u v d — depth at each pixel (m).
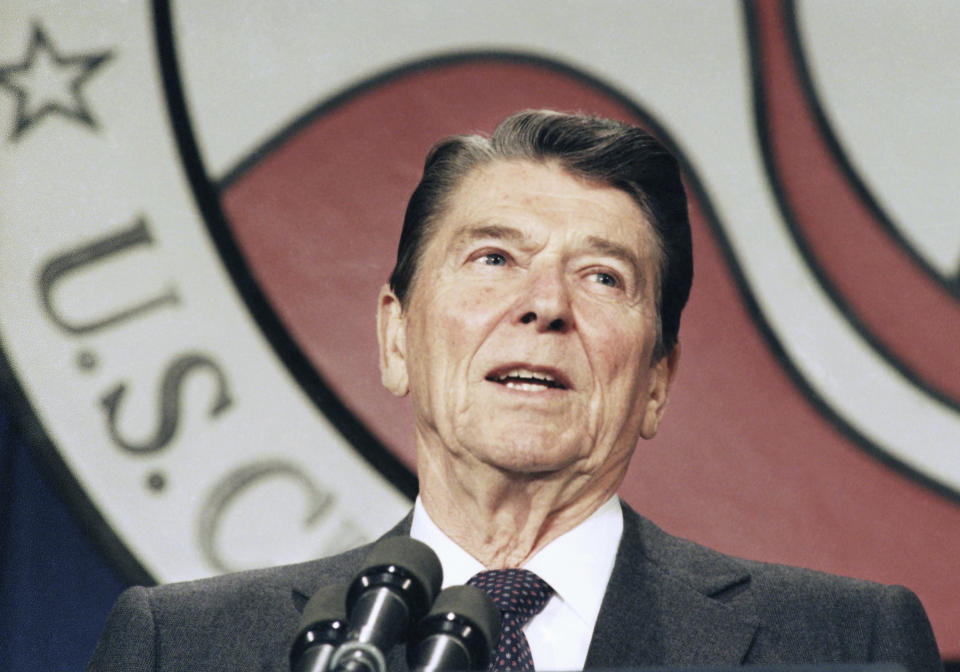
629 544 7.03
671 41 11.11
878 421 10.46
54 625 9.84
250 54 10.97
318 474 10.25
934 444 10.44
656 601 6.75
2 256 10.38
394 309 7.58
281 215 10.71
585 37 11.11
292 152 10.84
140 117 10.77
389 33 11.10
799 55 11.09
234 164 10.76
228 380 10.36
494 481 6.82
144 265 10.50
